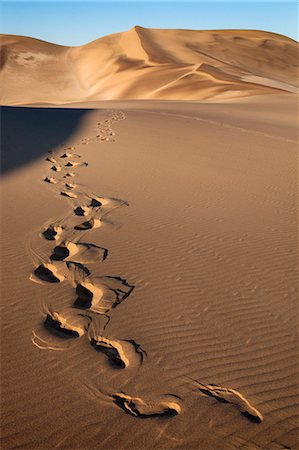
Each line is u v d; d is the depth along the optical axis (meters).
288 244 5.47
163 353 3.16
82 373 2.92
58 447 2.34
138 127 15.31
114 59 78.44
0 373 2.88
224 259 4.94
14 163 9.58
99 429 2.46
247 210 6.89
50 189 7.69
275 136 14.37
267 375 2.97
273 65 89.00
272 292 4.18
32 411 2.57
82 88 71.31
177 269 4.63
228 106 26.89
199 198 7.43
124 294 4.04
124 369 2.98
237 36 105.88
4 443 2.35
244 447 2.38
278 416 2.61
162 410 2.62
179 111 22.08
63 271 4.49
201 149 11.79
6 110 18.23
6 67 76.94
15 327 3.45
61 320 3.59
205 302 3.94
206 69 57.22
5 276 4.32
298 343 3.35
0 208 6.52
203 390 2.80
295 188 8.31
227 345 3.29
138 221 6.14
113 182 8.27
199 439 2.42
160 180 8.53
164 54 78.69
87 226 5.98
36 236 5.42
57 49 93.62
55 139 12.73
